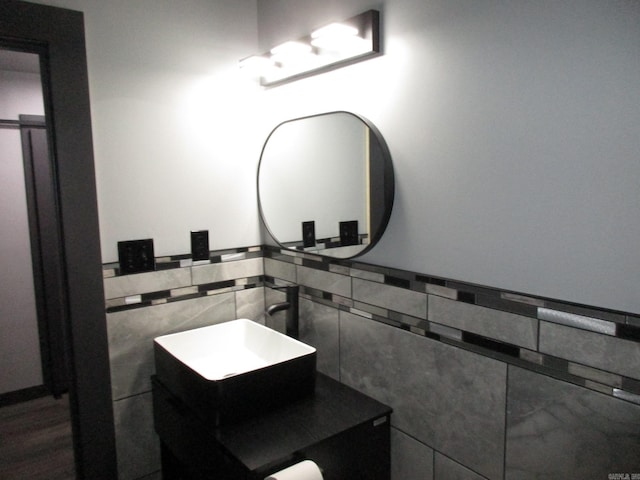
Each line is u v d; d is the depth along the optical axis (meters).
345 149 1.51
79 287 1.56
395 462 1.47
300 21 1.68
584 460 1.00
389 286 1.43
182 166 1.77
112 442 1.67
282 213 1.83
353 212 1.51
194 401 1.41
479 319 1.18
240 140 1.90
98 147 1.58
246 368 1.73
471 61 1.14
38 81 2.78
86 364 1.59
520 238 1.08
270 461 1.15
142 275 1.70
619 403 0.93
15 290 2.80
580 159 0.95
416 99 1.29
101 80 1.57
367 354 1.53
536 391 1.07
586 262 0.96
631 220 0.89
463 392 1.24
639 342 0.89
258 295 2.02
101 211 1.60
